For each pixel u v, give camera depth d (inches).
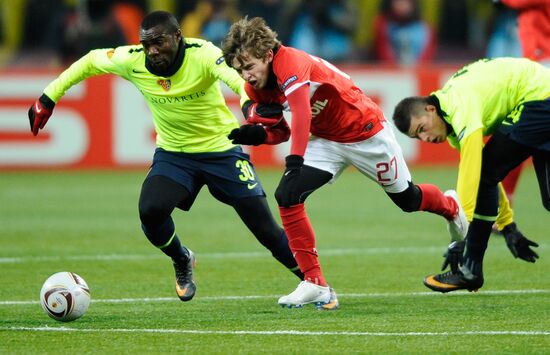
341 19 2532.0
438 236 1525.6
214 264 1289.4
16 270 1244.5
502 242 1454.2
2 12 3026.6
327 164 948.0
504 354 764.0
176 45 951.6
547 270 1211.2
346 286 1120.8
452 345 794.8
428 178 2135.8
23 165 2319.1
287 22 2501.2
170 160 999.6
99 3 2486.5
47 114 1026.7
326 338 824.9
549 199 993.5
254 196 995.9
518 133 964.6
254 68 885.2
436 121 960.3
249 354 772.6
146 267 1267.2
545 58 1389.0
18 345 809.5
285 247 999.6
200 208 1894.7
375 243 1459.2
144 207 968.9
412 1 2628.0
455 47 2989.7
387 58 2635.3
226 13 2497.5
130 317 933.8
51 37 3002.0
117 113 2310.5
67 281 900.0
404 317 917.8
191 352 781.9
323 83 908.0
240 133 885.8
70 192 2036.2
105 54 999.6
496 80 963.3
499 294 1047.6
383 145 944.9
